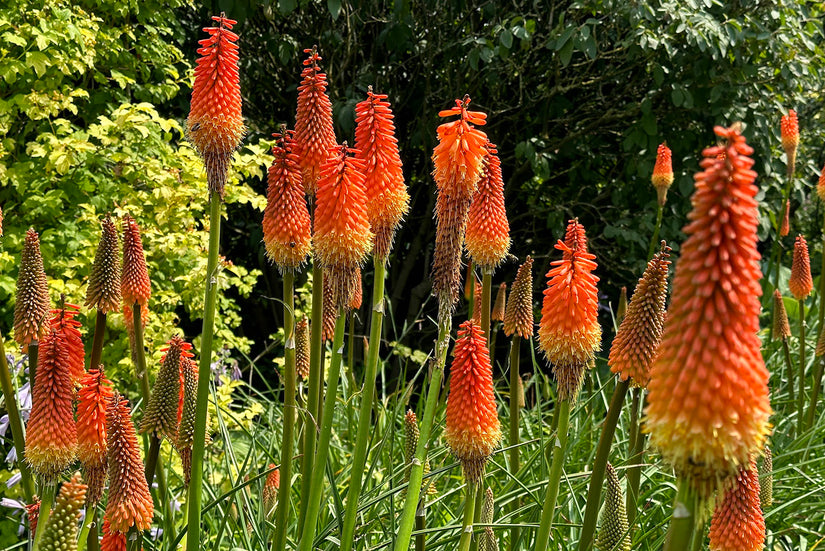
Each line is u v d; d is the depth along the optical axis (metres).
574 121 10.41
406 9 9.04
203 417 3.12
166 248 7.01
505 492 4.46
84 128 8.66
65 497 2.54
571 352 2.96
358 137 3.08
